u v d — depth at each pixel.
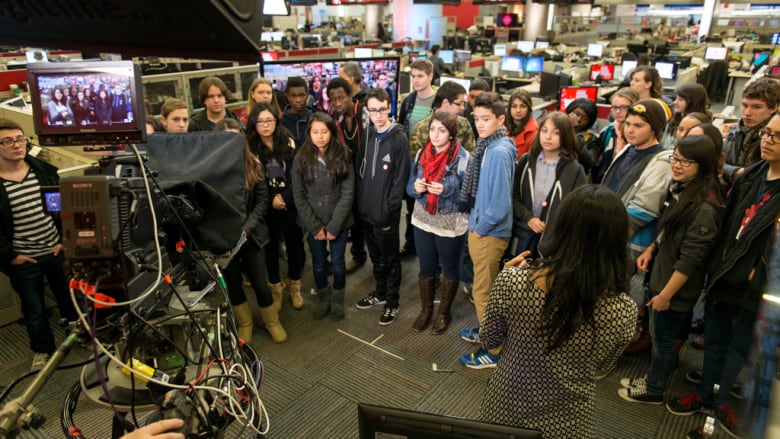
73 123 0.96
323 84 4.50
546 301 1.20
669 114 2.99
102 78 0.95
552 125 2.25
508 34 12.99
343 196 2.78
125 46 0.78
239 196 1.30
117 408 1.08
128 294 0.94
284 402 2.38
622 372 2.54
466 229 2.63
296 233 2.99
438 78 5.92
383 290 3.14
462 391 2.44
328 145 2.71
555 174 2.31
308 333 2.91
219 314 1.21
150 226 1.04
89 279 0.93
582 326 1.19
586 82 7.23
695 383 2.44
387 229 2.81
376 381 2.52
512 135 3.19
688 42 12.52
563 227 1.17
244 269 2.90
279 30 14.35
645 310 2.60
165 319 1.12
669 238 2.00
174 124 2.68
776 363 0.83
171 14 0.68
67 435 1.12
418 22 14.43
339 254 2.92
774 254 1.07
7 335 2.91
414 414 1.04
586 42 14.32
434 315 3.05
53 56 5.82
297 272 3.09
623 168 2.42
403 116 3.83
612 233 1.12
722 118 4.25
